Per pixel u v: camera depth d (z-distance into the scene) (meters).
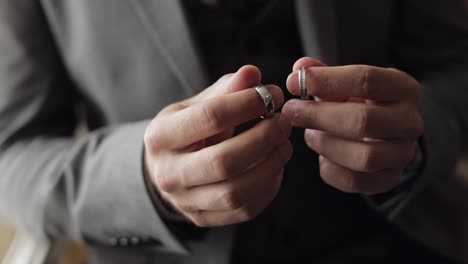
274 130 0.32
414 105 0.36
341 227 0.54
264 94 0.31
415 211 0.52
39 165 0.48
